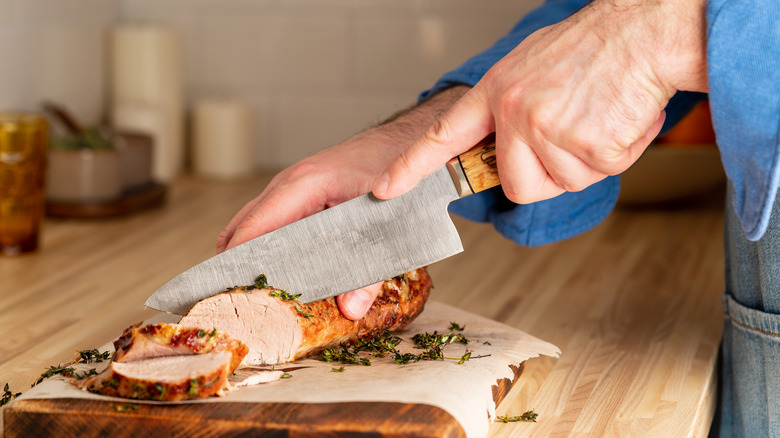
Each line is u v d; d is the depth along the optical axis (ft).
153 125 5.29
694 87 2.63
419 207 2.94
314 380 2.84
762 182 2.55
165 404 2.70
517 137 2.67
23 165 4.02
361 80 5.59
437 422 2.63
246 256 3.01
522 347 3.10
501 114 2.67
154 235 4.44
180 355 2.80
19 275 3.93
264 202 3.08
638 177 4.73
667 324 3.56
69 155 4.51
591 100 2.61
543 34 2.71
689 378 3.16
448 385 2.79
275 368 2.95
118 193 4.64
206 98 5.68
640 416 2.95
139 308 3.64
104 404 2.70
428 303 3.47
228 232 3.21
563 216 3.35
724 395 3.31
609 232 4.60
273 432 2.63
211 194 5.17
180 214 4.76
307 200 3.10
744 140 2.55
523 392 3.08
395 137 3.20
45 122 4.07
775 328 3.00
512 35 3.42
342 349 3.08
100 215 4.57
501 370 2.93
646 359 3.29
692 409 2.99
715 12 2.54
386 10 5.47
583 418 2.94
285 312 2.95
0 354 3.27
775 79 2.53
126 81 5.31
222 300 2.97
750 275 3.11
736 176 2.58
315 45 5.58
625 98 2.60
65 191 4.55
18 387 3.07
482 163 2.87
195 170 5.59
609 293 3.85
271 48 5.62
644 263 4.19
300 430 2.62
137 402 2.71
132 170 4.78
